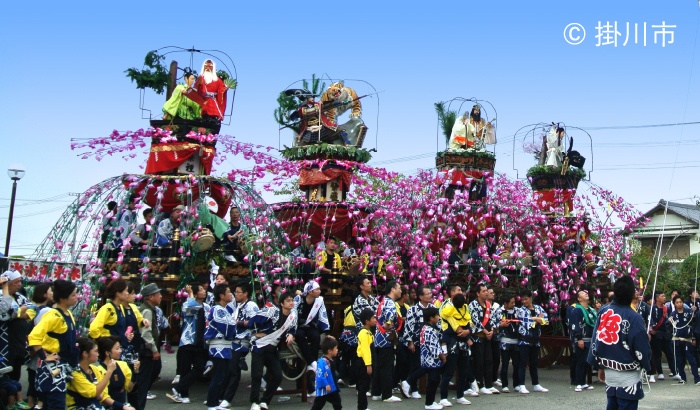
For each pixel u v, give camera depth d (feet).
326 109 53.72
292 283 43.47
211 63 46.85
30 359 30.60
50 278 39.17
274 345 34.63
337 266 45.93
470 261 52.34
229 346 33.83
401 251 50.98
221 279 35.68
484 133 63.31
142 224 43.32
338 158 52.39
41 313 31.30
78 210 40.40
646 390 44.83
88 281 37.65
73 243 39.29
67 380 24.22
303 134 54.34
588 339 44.75
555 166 65.05
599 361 26.32
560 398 40.47
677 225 101.30
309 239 51.62
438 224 53.26
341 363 42.73
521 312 43.16
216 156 45.52
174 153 43.96
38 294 32.60
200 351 36.35
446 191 59.06
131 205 42.60
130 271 41.11
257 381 34.19
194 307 36.19
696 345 50.52
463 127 62.13
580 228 60.03
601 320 26.37
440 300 46.32
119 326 29.19
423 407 36.45
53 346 25.05
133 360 29.91
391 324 37.83
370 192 52.21
